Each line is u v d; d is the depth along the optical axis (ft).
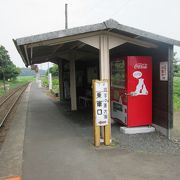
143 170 17.78
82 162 19.40
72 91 45.34
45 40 22.79
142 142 24.03
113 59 30.78
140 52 30.27
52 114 42.50
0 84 169.78
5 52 221.87
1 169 18.62
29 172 17.85
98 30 23.75
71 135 27.53
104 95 22.82
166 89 25.34
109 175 17.04
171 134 26.89
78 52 42.93
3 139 28.02
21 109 51.26
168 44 24.45
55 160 19.98
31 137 27.30
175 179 16.35
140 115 27.66
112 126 30.55
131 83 27.17
